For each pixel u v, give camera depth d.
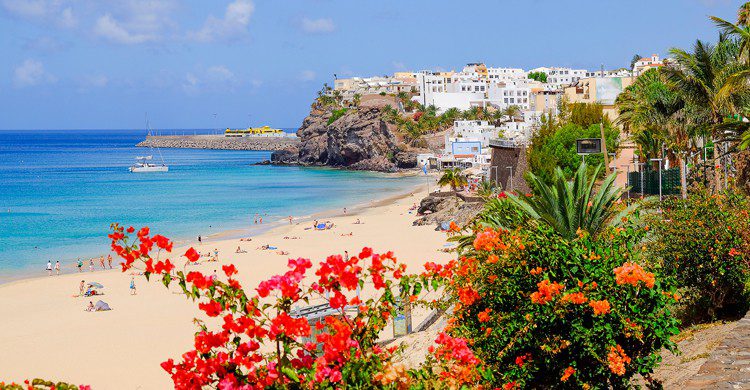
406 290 7.05
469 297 10.63
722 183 29.86
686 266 14.92
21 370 33.59
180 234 81.88
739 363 8.91
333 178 169.25
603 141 30.91
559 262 9.91
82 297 50.34
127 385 30.89
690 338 13.84
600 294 9.29
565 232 20.03
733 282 14.67
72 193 135.12
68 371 33.22
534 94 194.25
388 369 6.14
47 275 59.56
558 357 9.77
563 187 20.02
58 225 90.00
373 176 174.12
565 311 9.33
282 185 150.38
